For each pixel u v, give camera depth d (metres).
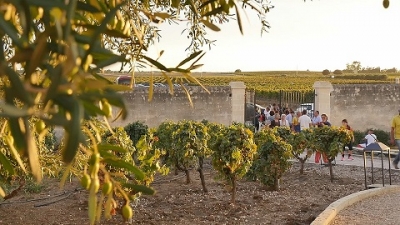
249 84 44.03
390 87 18.23
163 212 7.29
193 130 9.29
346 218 7.23
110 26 1.14
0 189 0.98
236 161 7.75
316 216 7.17
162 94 17.22
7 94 0.59
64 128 0.62
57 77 0.59
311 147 10.84
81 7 0.82
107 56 0.79
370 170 11.92
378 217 7.30
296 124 16.48
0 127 1.21
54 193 8.65
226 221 6.87
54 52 0.74
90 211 0.91
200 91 17.69
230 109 17.98
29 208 7.70
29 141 0.64
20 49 0.65
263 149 9.17
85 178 0.94
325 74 82.50
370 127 18.25
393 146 16.86
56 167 3.24
